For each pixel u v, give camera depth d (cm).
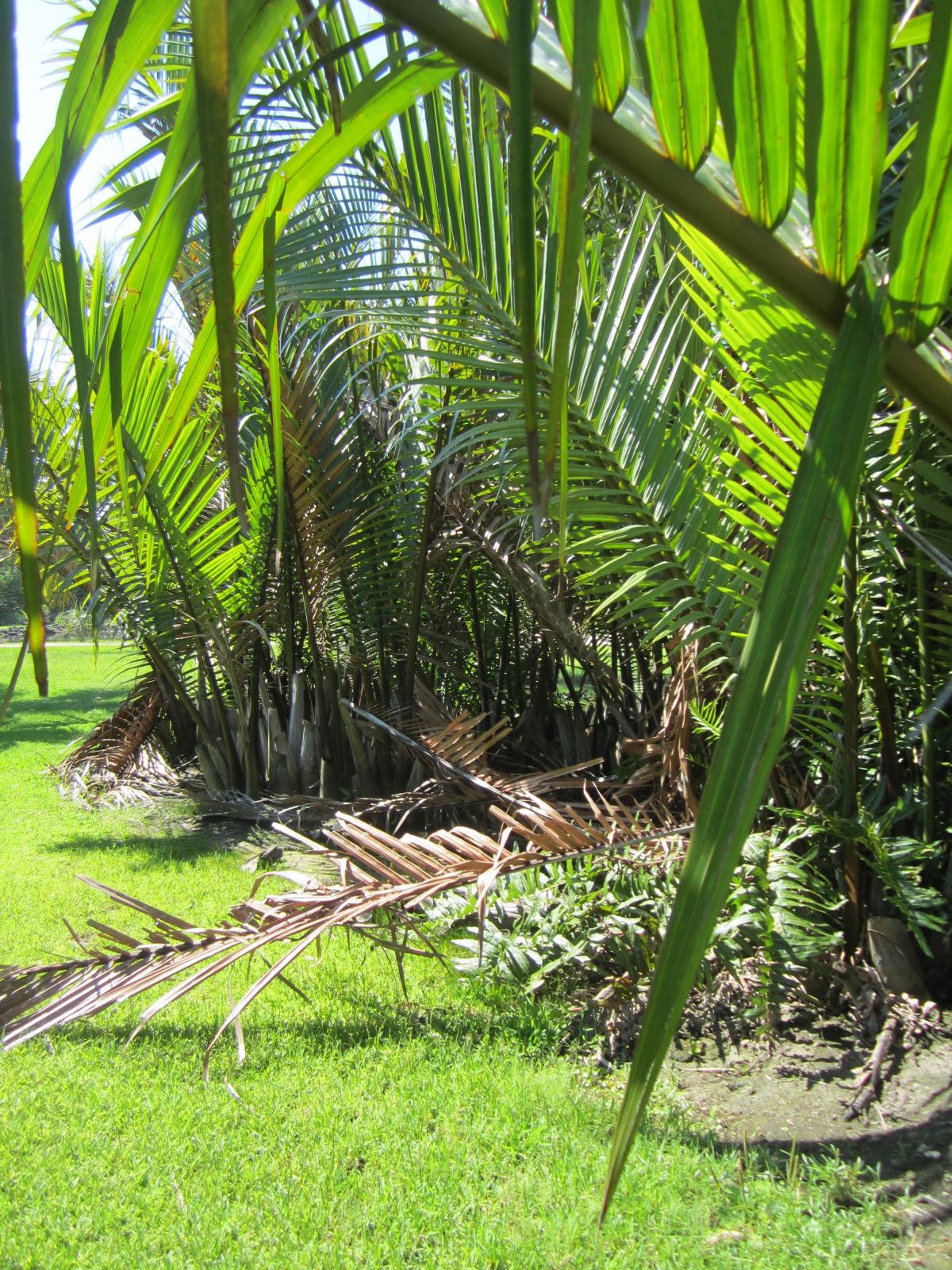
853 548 316
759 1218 256
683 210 103
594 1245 243
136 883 590
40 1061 362
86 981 314
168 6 80
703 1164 279
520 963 396
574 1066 350
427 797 516
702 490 301
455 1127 306
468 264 310
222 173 71
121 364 95
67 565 762
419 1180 278
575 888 398
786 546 84
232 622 777
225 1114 317
